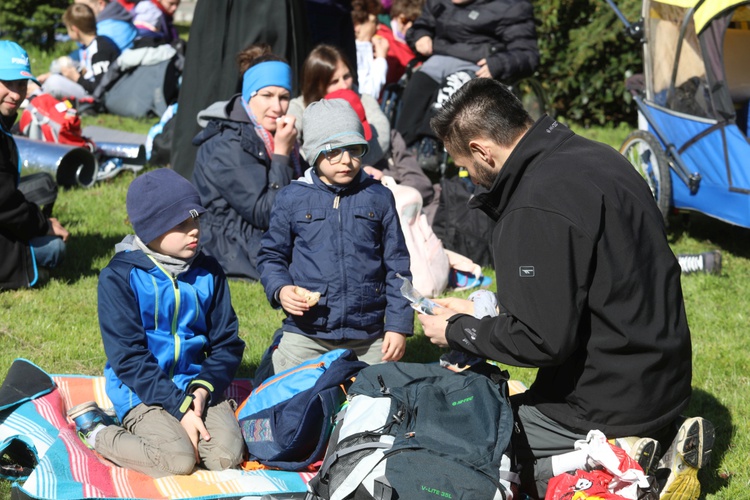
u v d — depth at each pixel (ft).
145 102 39.17
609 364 11.13
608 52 43.52
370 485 10.89
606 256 10.86
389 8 41.47
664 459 12.00
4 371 16.43
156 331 13.29
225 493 11.89
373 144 24.36
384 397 11.99
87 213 26.66
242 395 15.71
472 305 13.42
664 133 27.53
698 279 23.79
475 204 12.00
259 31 25.73
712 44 25.35
